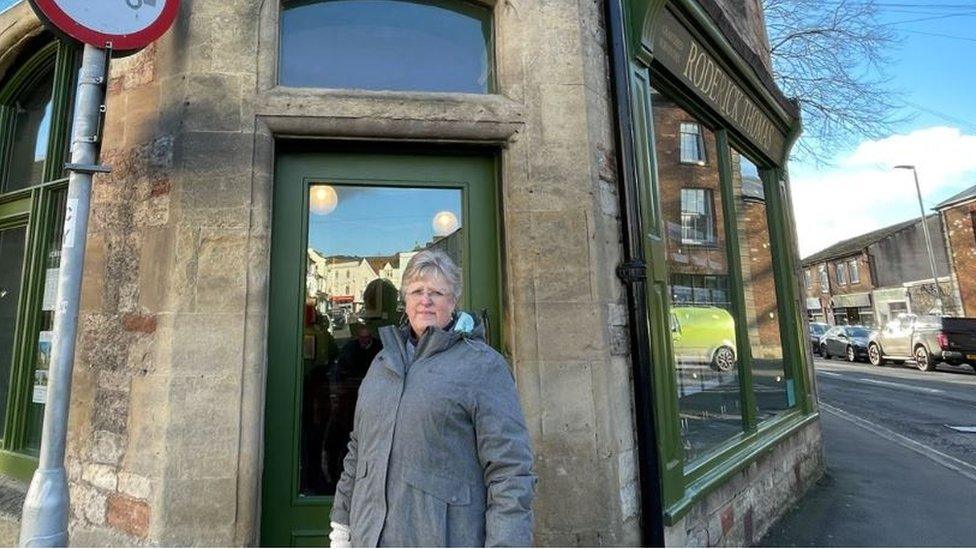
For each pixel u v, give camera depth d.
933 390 12.44
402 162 2.75
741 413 4.18
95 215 2.70
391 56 2.92
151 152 2.56
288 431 2.47
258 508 2.30
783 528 3.98
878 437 7.35
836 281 36.44
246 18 2.58
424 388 1.50
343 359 2.68
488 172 2.81
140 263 2.50
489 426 1.48
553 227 2.61
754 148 5.18
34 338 3.32
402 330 1.71
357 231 2.75
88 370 2.57
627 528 2.56
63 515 1.87
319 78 2.81
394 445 1.50
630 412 2.76
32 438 3.23
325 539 2.43
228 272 2.37
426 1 2.94
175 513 2.20
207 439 2.25
